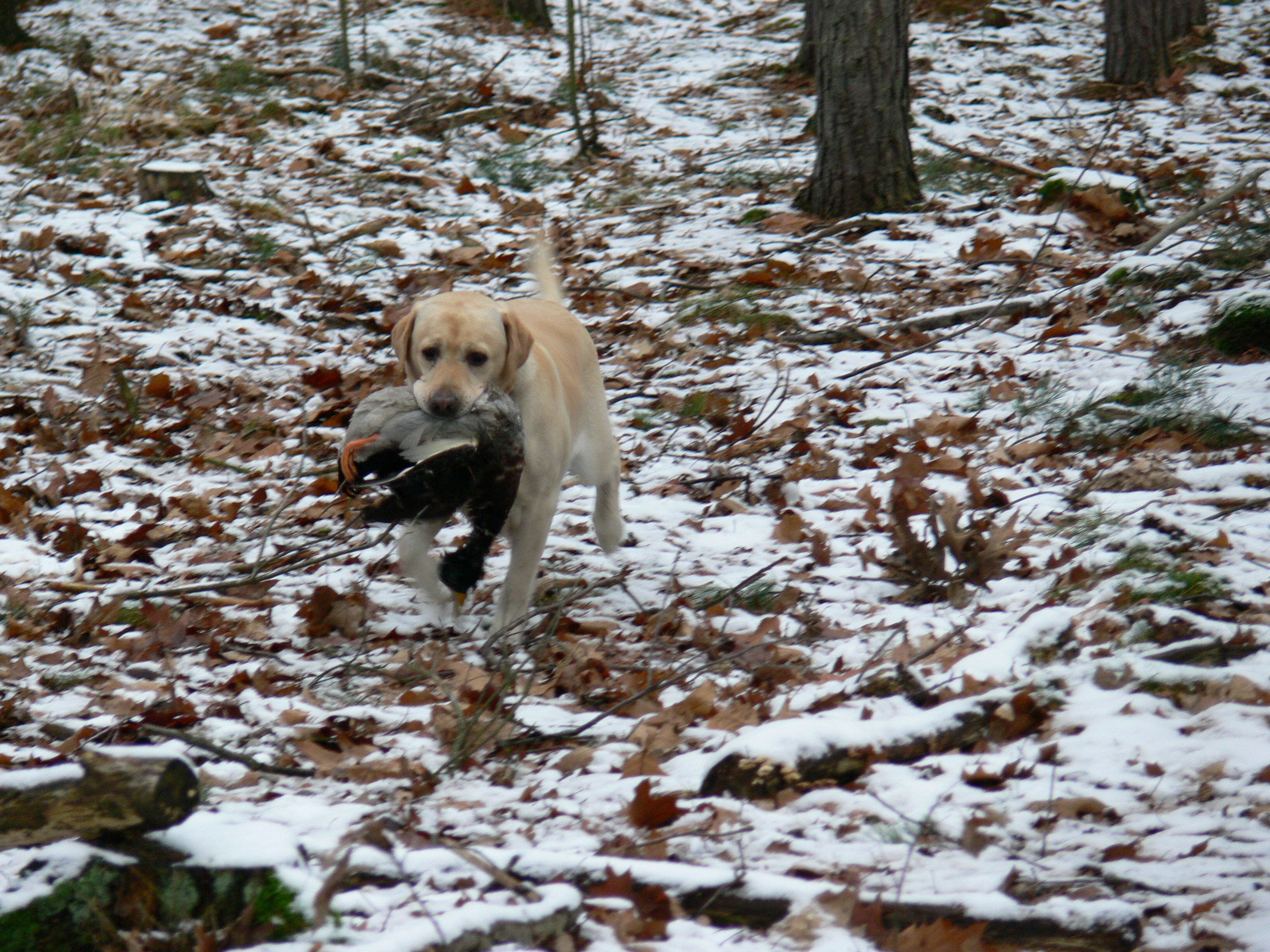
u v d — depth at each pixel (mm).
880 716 6414
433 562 7773
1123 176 17859
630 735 6523
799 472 10453
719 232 17906
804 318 14195
